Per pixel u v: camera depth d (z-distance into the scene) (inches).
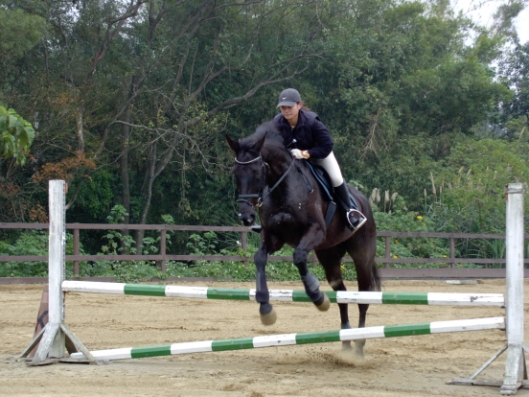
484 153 981.8
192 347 257.6
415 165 1074.1
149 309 436.5
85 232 1010.7
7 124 423.8
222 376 245.1
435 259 716.0
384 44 1112.2
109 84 934.4
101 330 355.6
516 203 226.5
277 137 262.4
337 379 244.4
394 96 1138.0
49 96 828.6
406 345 320.2
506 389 219.9
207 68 1016.9
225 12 1018.7
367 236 300.7
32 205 852.6
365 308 302.5
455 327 234.1
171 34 1005.8
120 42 967.6
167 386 228.1
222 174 1019.9
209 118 1023.0
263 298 245.0
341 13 1112.8
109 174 983.6
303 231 257.6
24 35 759.1
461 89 1154.0
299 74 1096.2
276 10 1047.0
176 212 1050.1
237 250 737.0
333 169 276.1
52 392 218.1
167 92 992.2
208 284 597.0
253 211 240.1
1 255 603.8
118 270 614.9
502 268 745.0
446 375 254.8
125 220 986.7
